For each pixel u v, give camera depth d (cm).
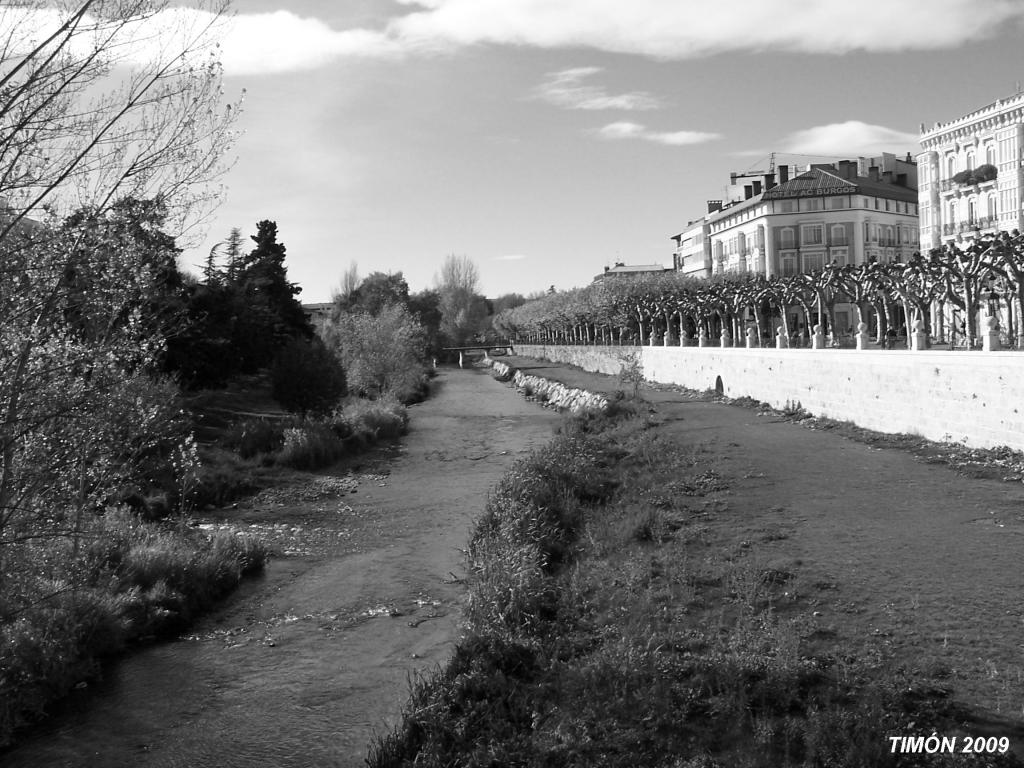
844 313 8075
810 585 1272
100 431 1124
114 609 1478
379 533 2298
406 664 1350
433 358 12031
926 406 2567
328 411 4119
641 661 1045
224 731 1144
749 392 4216
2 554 1098
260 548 1994
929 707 870
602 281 8806
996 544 1438
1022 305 2780
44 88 891
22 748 1116
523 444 4022
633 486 2233
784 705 914
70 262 943
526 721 1016
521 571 1466
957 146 6322
